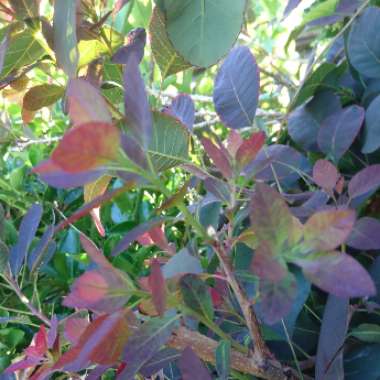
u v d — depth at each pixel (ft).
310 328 0.91
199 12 0.74
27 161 1.65
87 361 0.63
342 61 1.18
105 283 0.56
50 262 1.37
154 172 0.53
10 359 1.11
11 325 1.28
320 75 1.09
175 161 0.66
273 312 0.46
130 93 0.53
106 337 0.58
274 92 1.64
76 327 0.67
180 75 1.82
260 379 0.83
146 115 0.52
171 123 0.64
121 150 0.48
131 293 0.57
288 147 1.00
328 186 0.74
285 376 0.68
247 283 0.87
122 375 0.61
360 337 0.80
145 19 1.19
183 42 0.75
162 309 0.54
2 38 0.85
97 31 0.90
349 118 0.94
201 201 0.83
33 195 1.57
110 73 0.95
